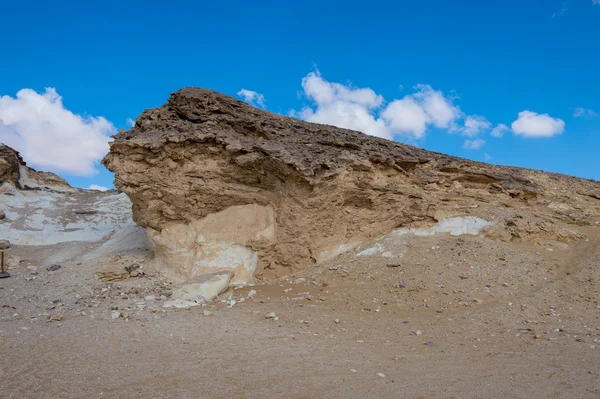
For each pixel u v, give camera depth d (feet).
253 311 37.19
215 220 52.70
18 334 29.53
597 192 60.29
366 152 52.95
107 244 69.56
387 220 52.90
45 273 55.88
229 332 30.42
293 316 35.27
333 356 24.88
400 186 53.93
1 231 71.61
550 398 17.52
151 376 20.95
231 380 20.36
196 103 54.90
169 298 43.96
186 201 52.26
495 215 52.03
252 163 50.06
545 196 57.57
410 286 40.57
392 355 25.43
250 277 49.32
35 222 77.77
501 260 44.45
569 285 39.68
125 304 41.52
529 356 24.86
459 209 53.36
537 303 36.52
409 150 58.59
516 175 60.70
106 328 31.60
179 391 18.88
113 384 19.80
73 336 29.14
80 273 54.85
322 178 48.42
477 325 32.22
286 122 56.39
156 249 55.57
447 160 58.39
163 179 51.60
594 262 43.01
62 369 21.97
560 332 30.17
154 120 55.67
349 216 51.96
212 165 51.93
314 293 42.29
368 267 45.70
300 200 48.93
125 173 51.24
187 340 28.09
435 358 24.76
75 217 83.15
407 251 47.60
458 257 44.93
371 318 34.71
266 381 20.22
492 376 20.98
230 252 50.93
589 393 17.98
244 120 53.11
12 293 46.80
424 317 34.65
